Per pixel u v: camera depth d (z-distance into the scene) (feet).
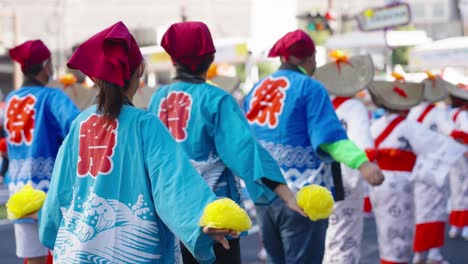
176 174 13.93
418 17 208.85
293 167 22.98
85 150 14.75
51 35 190.80
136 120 14.48
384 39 86.02
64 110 25.91
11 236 48.01
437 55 72.23
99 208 14.32
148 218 14.21
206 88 20.38
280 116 23.03
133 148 14.35
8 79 147.23
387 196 32.17
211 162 20.13
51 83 33.71
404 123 32.12
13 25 180.65
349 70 29.37
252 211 54.34
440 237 35.96
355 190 28.22
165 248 14.53
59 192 15.01
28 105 26.25
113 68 14.34
